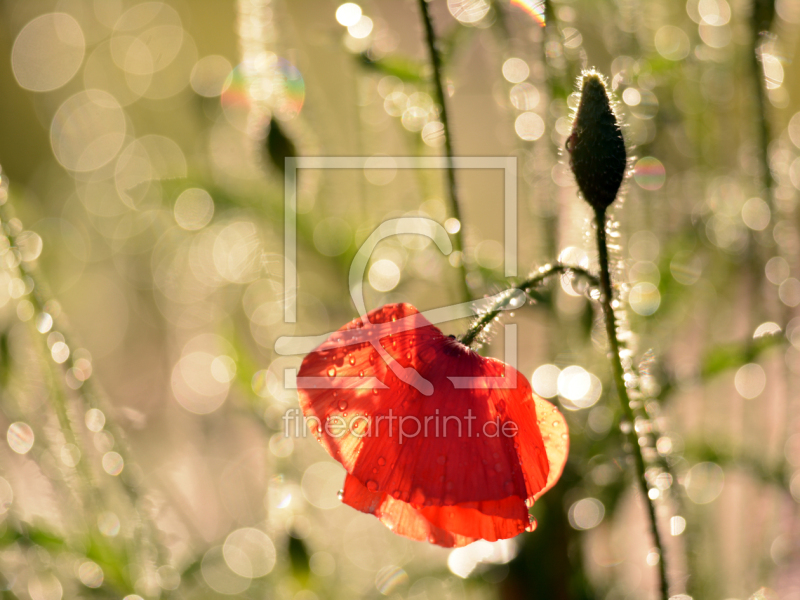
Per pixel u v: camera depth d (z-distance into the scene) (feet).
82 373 1.48
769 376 1.84
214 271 2.07
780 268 1.58
